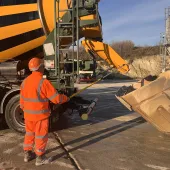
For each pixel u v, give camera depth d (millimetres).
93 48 6707
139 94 5562
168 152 5090
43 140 4410
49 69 6410
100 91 15812
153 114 5492
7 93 6254
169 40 19078
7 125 6918
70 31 6418
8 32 6445
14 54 6676
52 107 6055
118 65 6625
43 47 6520
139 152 5074
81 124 7258
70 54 6441
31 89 4344
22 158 4746
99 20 6703
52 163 4508
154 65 37812
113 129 6730
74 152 5035
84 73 6586
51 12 6457
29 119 4398
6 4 6410
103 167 4348
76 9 6348
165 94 5465
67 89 6441
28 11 6469
